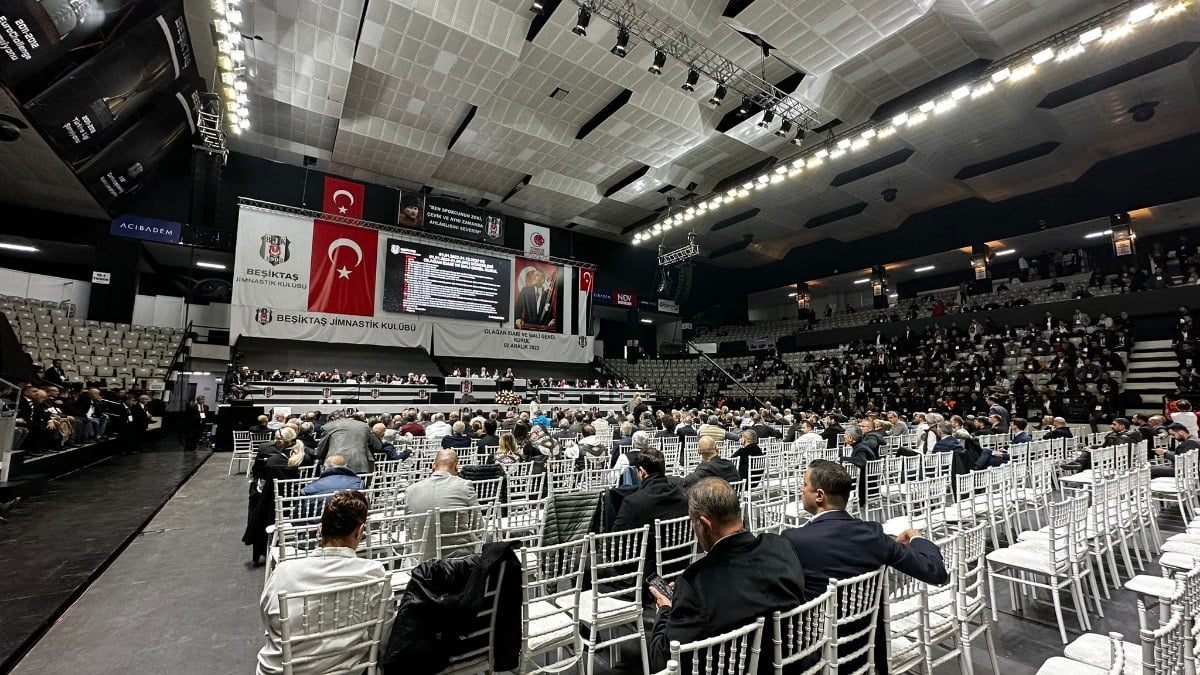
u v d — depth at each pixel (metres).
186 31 10.80
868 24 10.02
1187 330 12.59
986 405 13.29
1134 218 16.33
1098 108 13.00
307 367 15.45
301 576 1.71
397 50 11.51
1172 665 1.37
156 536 4.59
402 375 16.45
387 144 15.33
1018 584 3.74
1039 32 10.49
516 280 19.27
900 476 5.43
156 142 13.11
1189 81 11.73
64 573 3.46
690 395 23.17
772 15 9.84
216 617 2.99
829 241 24.94
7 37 7.41
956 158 16.14
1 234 13.23
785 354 22.33
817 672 1.65
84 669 2.41
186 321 15.76
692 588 1.65
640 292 25.72
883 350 18.17
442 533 2.78
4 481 5.51
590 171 17.73
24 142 9.89
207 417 12.41
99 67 9.34
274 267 14.84
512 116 14.54
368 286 16.20
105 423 9.04
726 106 14.20
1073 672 1.88
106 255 14.13
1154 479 5.62
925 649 2.14
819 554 1.88
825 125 13.91
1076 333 14.59
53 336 11.69
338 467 3.46
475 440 6.34
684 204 20.20
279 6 10.41
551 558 3.01
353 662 1.69
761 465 5.43
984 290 19.48
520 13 10.88
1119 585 3.68
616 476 4.65
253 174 16.27
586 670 2.55
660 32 10.41
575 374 21.52
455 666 1.80
